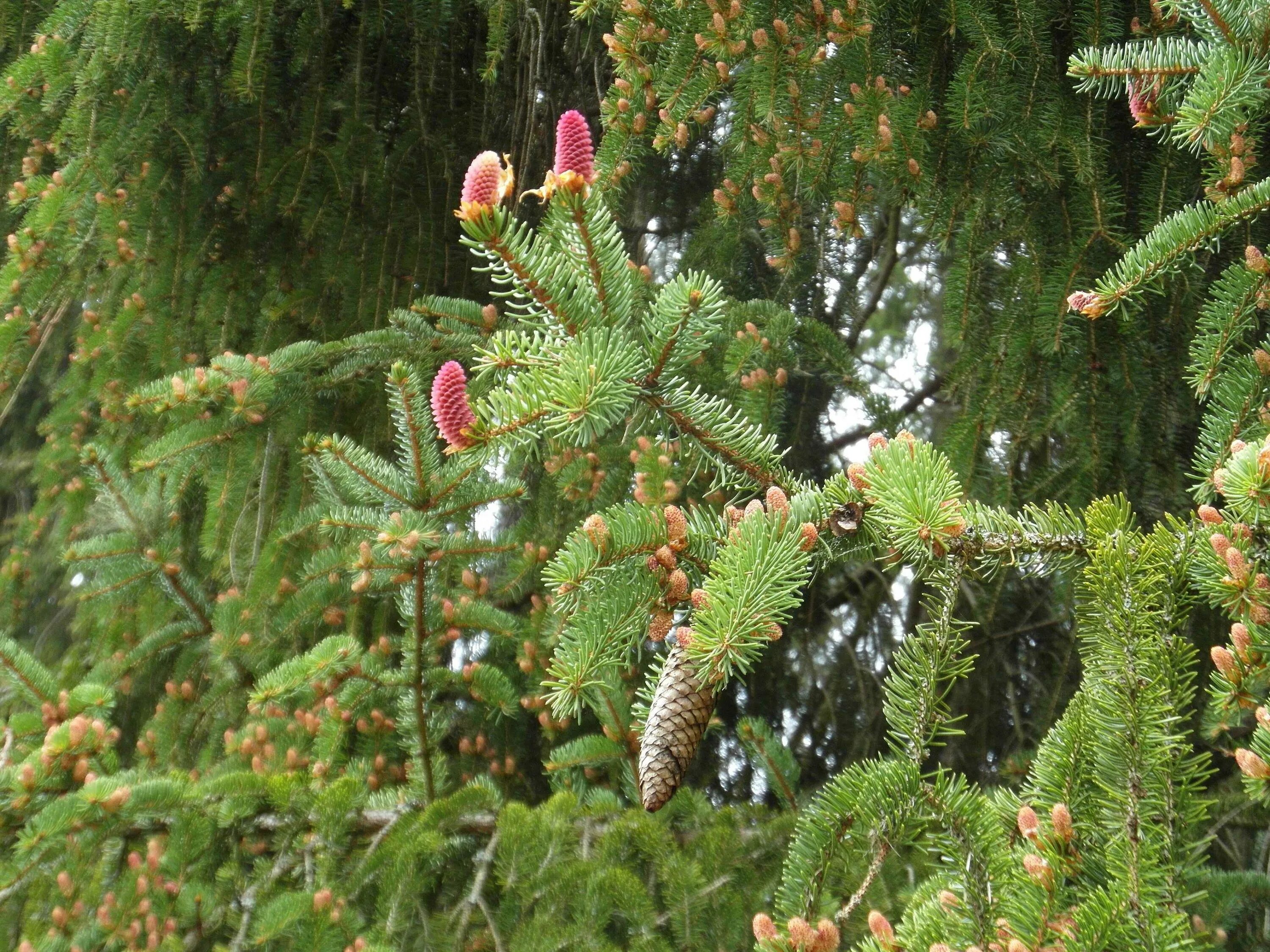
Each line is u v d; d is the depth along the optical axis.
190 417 4.74
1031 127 3.47
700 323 2.82
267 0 4.93
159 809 3.31
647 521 2.83
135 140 5.14
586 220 2.80
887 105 3.45
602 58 5.95
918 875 3.31
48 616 5.96
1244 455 2.73
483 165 2.76
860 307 6.03
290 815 3.41
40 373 6.11
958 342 3.94
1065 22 3.75
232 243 5.45
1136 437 3.61
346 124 5.52
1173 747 2.69
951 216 3.71
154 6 4.65
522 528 4.75
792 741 5.39
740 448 2.90
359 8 5.71
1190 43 3.05
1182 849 2.68
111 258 5.11
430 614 3.89
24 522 5.70
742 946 3.32
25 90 4.70
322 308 5.50
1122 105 3.78
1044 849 2.67
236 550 4.79
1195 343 3.09
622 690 3.79
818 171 3.62
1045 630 4.96
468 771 4.70
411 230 5.63
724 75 3.47
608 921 3.36
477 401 2.78
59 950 3.21
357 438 4.92
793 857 2.70
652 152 4.90
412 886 3.36
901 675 2.76
